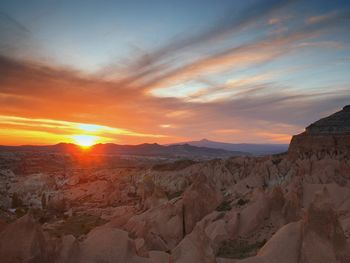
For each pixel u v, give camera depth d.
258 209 37.44
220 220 37.69
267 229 35.44
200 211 43.31
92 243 22.64
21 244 19.44
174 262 21.62
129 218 50.12
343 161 60.88
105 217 65.50
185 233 41.75
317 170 60.78
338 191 40.91
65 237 22.03
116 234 23.33
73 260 20.88
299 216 35.16
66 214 71.56
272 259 21.09
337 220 21.58
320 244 21.03
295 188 40.97
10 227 20.19
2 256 19.06
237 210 42.38
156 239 37.31
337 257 20.56
